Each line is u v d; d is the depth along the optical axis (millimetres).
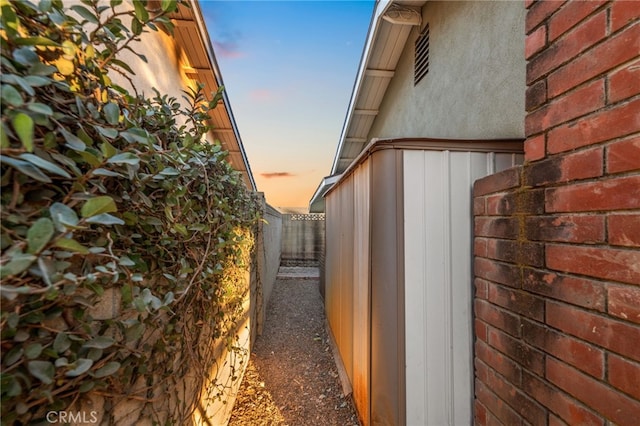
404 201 1678
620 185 746
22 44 711
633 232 713
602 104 795
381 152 1730
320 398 2789
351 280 2664
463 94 2660
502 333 1238
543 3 1008
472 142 1736
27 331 720
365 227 2111
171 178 1308
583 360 839
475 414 1462
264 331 4680
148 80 2475
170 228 1292
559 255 938
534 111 1060
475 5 2473
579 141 868
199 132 1609
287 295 7000
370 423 1772
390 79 5164
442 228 1690
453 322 1651
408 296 1647
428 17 3533
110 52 988
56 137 781
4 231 649
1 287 590
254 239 4012
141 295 1044
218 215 1943
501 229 1261
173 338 1393
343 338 3107
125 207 1047
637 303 699
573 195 888
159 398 1312
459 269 1679
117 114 939
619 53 752
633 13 723
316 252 10930
